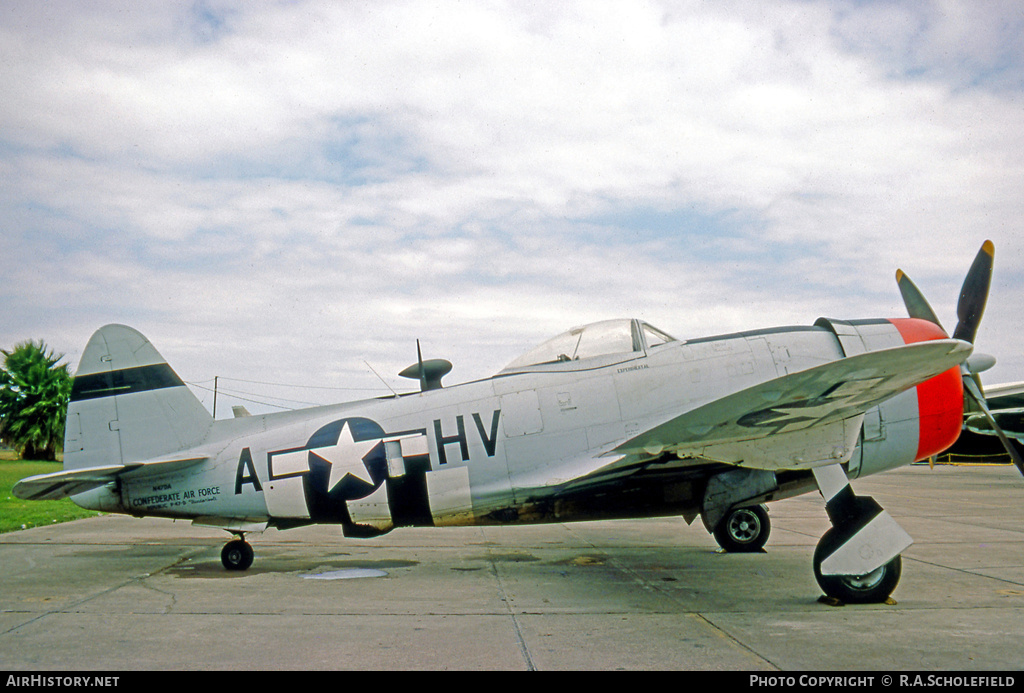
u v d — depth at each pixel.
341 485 7.04
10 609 5.38
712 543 9.23
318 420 7.35
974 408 7.40
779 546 8.80
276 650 4.23
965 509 12.88
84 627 4.79
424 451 6.97
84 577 6.89
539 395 6.99
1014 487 18.36
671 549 8.69
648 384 6.91
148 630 4.71
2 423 44.38
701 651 4.19
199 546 9.12
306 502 7.12
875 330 6.99
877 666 3.88
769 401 5.31
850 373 4.92
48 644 4.36
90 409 7.64
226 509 7.26
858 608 5.35
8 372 44.88
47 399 45.00
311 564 7.71
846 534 5.52
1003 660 3.99
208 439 7.52
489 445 6.91
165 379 7.68
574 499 6.96
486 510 6.94
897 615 5.11
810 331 7.06
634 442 6.07
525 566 7.50
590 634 4.61
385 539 9.84
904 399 6.80
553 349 7.26
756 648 4.25
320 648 4.28
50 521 12.33
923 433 6.84
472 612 5.28
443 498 6.91
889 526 5.45
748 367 6.82
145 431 7.57
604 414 6.86
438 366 7.57
